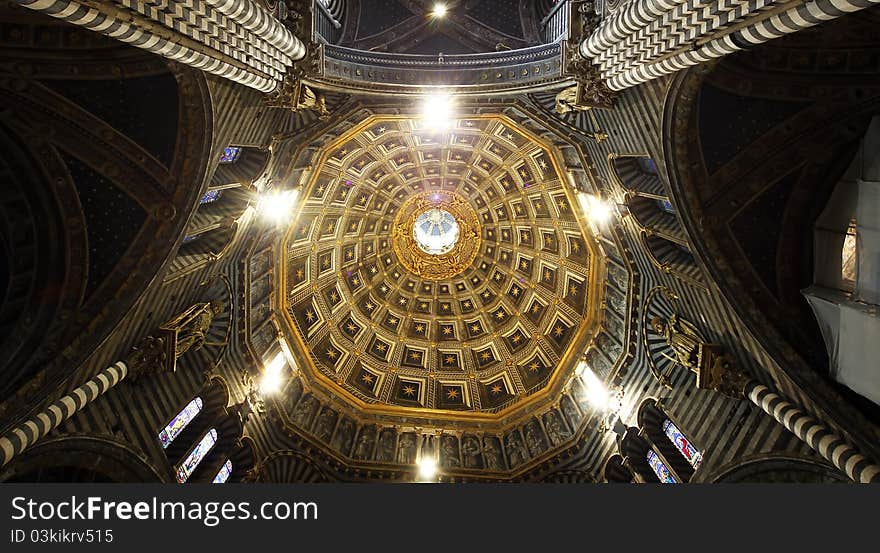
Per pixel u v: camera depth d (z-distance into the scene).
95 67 13.69
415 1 24.66
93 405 15.42
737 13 10.59
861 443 13.38
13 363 13.55
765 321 15.36
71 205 14.76
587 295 27.42
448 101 22.00
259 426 24.09
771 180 15.55
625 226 21.62
